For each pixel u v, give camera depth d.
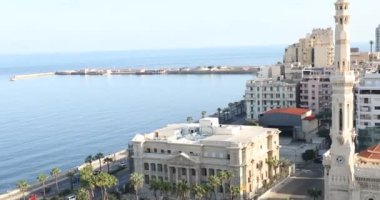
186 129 187.38
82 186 170.12
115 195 172.38
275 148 185.50
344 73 104.69
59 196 178.75
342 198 109.38
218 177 147.75
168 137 179.00
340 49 104.75
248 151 164.00
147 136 182.38
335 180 109.62
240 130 182.88
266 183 176.00
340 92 105.94
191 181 167.00
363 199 107.69
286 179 179.50
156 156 173.88
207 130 182.38
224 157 162.38
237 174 159.25
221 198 163.38
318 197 152.00
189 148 168.50
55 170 182.12
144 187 177.38
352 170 108.00
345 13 103.94
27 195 186.75
